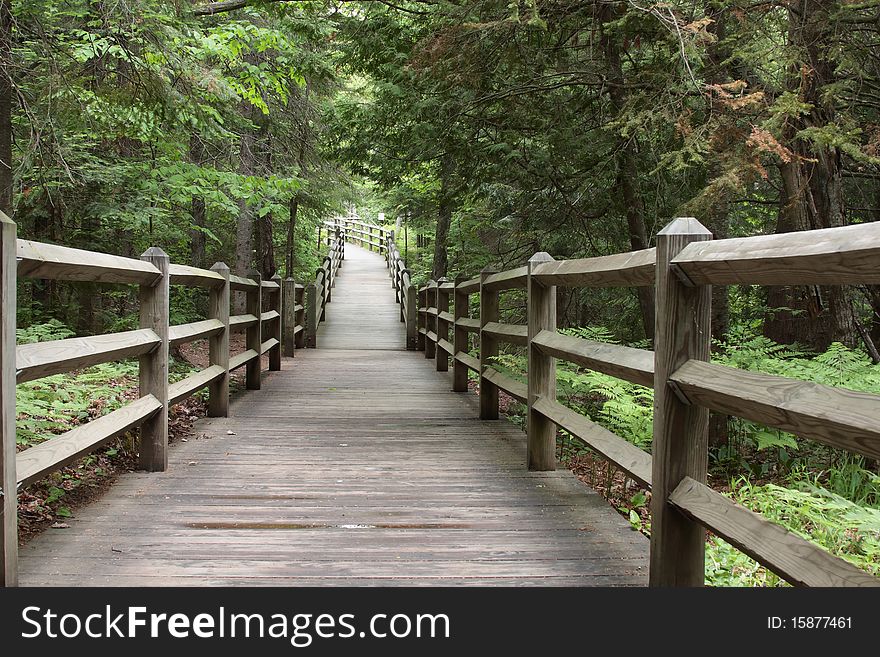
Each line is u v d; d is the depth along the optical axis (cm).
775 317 944
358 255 3456
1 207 684
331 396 739
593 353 333
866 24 600
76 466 416
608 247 909
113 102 709
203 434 537
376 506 361
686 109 593
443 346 928
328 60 1132
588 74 743
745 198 789
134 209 902
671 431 244
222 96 763
